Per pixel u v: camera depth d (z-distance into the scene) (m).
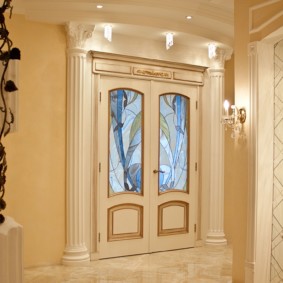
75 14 4.51
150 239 5.20
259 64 3.51
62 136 4.66
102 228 4.88
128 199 5.06
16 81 0.91
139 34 5.00
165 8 4.53
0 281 0.84
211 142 5.57
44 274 4.24
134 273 4.32
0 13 0.91
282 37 3.44
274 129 3.62
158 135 5.27
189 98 5.52
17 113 0.92
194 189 5.54
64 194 4.66
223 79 5.61
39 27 4.55
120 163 5.03
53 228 4.59
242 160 3.69
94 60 4.81
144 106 5.17
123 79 5.04
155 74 5.21
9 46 0.94
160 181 5.31
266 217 3.56
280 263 3.68
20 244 0.89
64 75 4.67
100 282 4.01
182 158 5.49
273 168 3.61
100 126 4.87
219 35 5.23
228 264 4.68
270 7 3.42
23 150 4.45
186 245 5.46
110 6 4.45
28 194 4.48
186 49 5.45
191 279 4.12
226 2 4.55
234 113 3.74
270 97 3.58
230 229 5.71
